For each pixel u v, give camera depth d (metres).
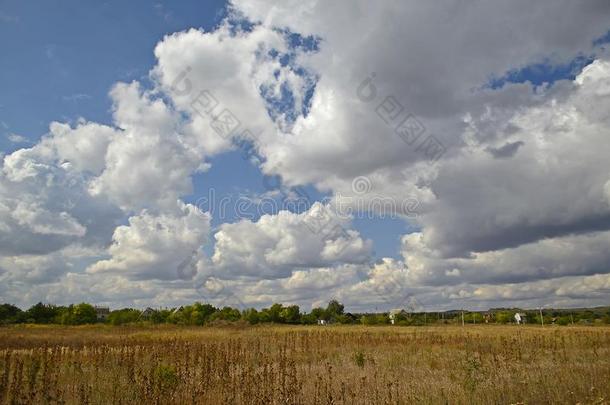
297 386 12.90
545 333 39.34
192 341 30.77
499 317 94.88
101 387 12.56
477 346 25.56
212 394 12.09
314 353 23.38
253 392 11.82
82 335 41.88
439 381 13.95
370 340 29.67
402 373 15.95
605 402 10.08
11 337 36.25
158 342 28.02
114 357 19.03
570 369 14.38
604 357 19.75
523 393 11.27
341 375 15.64
